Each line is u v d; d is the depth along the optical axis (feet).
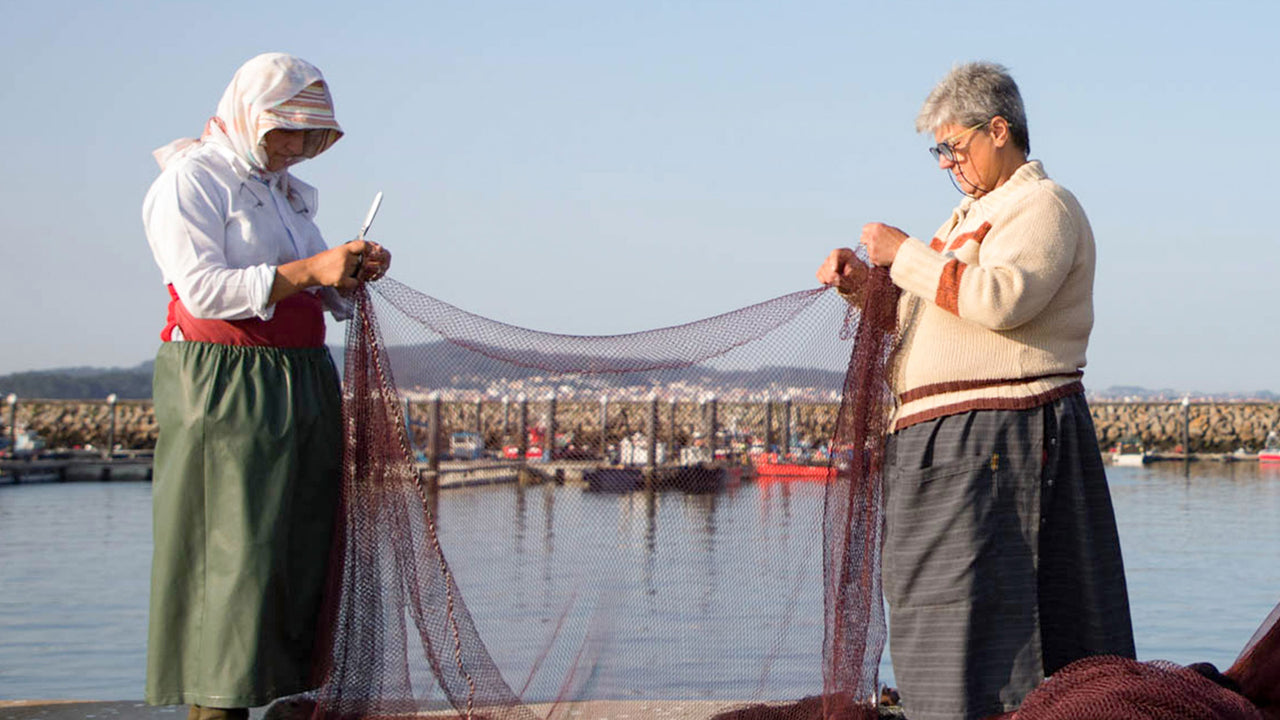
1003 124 10.21
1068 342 10.13
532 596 11.28
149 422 203.31
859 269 11.23
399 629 11.17
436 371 11.43
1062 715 8.88
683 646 11.26
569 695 11.17
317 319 11.14
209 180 10.63
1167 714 8.73
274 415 10.53
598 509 11.39
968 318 9.71
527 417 11.46
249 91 10.59
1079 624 10.07
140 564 66.54
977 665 9.79
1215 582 59.57
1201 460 198.08
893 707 12.17
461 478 11.34
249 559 10.34
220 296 10.19
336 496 11.11
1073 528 10.05
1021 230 9.83
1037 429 9.91
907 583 10.12
